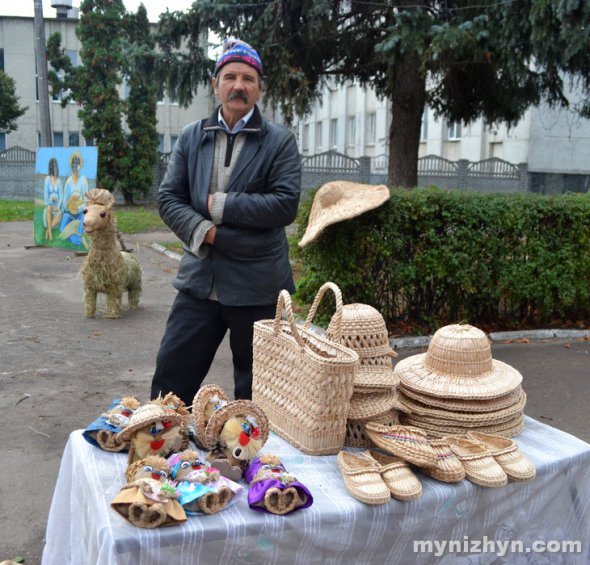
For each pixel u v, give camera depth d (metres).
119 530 1.85
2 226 18.47
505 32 8.98
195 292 3.17
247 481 2.16
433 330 6.86
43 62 17.47
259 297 3.14
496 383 2.56
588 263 7.06
